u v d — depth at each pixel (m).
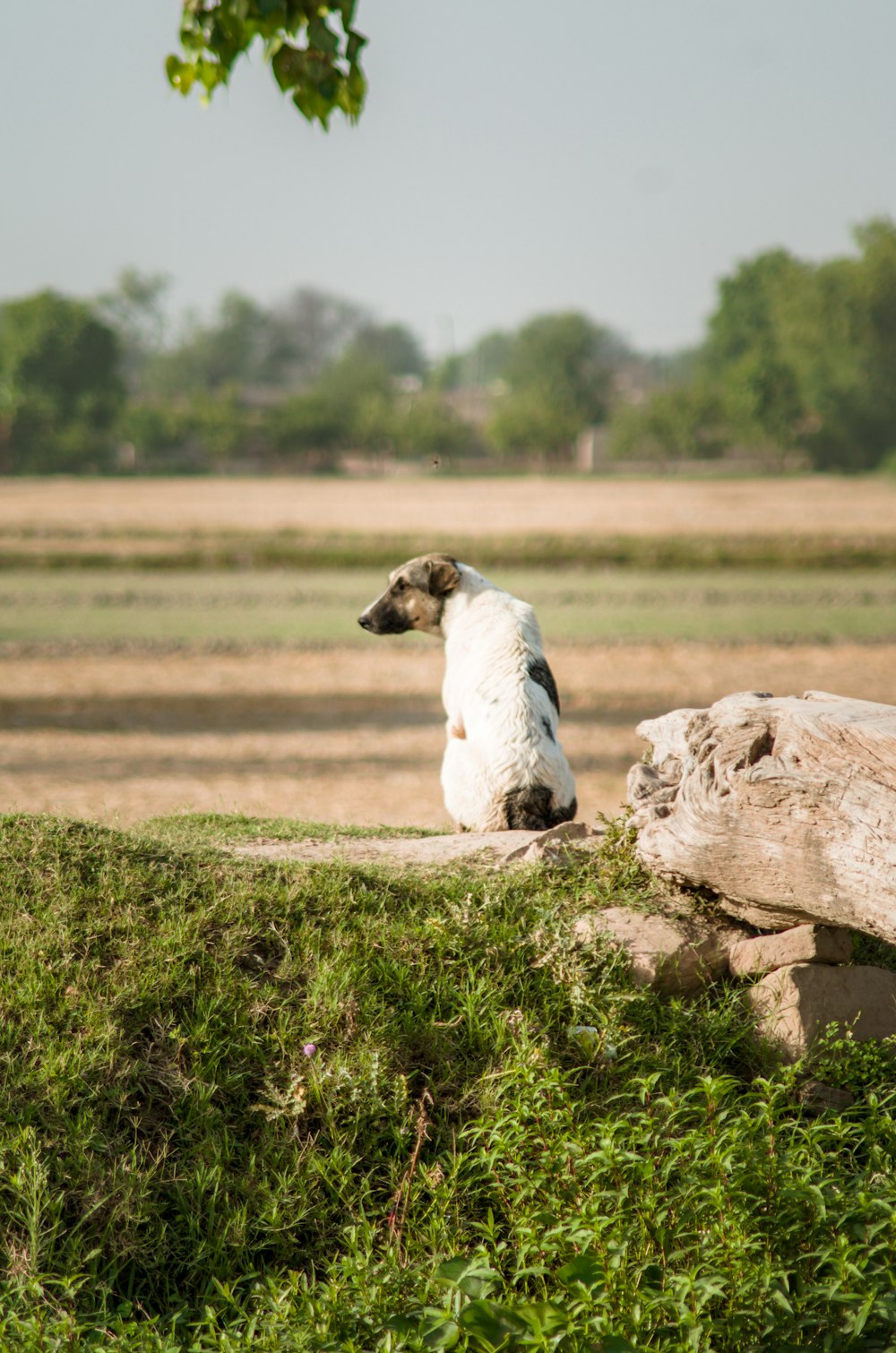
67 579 88.88
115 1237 10.55
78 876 13.79
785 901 12.52
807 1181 10.25
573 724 43.28
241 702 48.78
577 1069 11.79
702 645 59.84
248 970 12.90
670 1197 10.40
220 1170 11.09
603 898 14.27
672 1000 13.11
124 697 49.34
